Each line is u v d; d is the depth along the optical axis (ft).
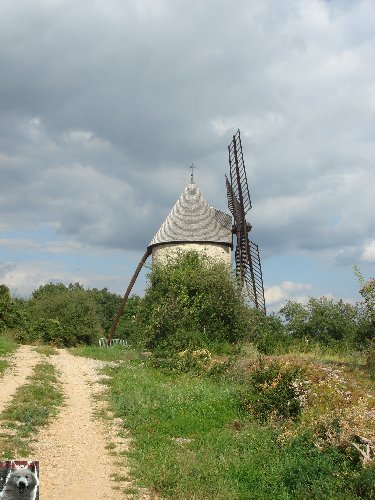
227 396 59.47
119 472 39.22
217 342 94.73
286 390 53.42
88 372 77.87
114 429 50.06
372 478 32.94
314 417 44.91
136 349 99.40
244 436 46.44
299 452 39.65
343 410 43.93
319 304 120.98
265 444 43.65
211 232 133.49
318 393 52.44
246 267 146.61
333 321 116.88
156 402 58.03
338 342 105.91
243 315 103.19
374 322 69.15
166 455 42.14
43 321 135.13
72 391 64.90
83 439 46.55
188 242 131.64
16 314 128.47
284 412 51.49
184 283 103.50
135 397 59.31
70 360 88.53
